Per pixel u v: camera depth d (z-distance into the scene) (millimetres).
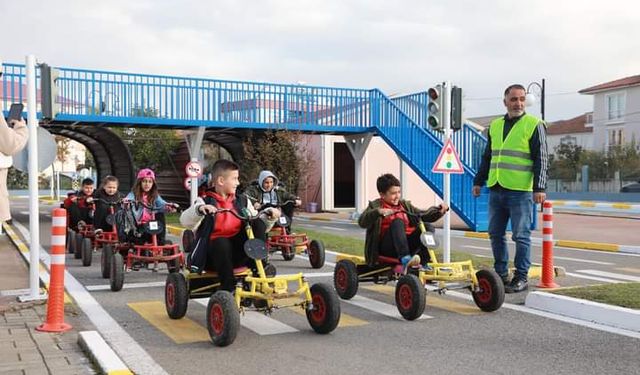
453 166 9453
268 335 5957
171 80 20734
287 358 5195
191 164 21484
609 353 5293
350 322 6492
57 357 5016
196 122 21000
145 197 9484
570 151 50688
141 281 9250
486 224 17641
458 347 5512
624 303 6523
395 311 7027
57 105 7820
